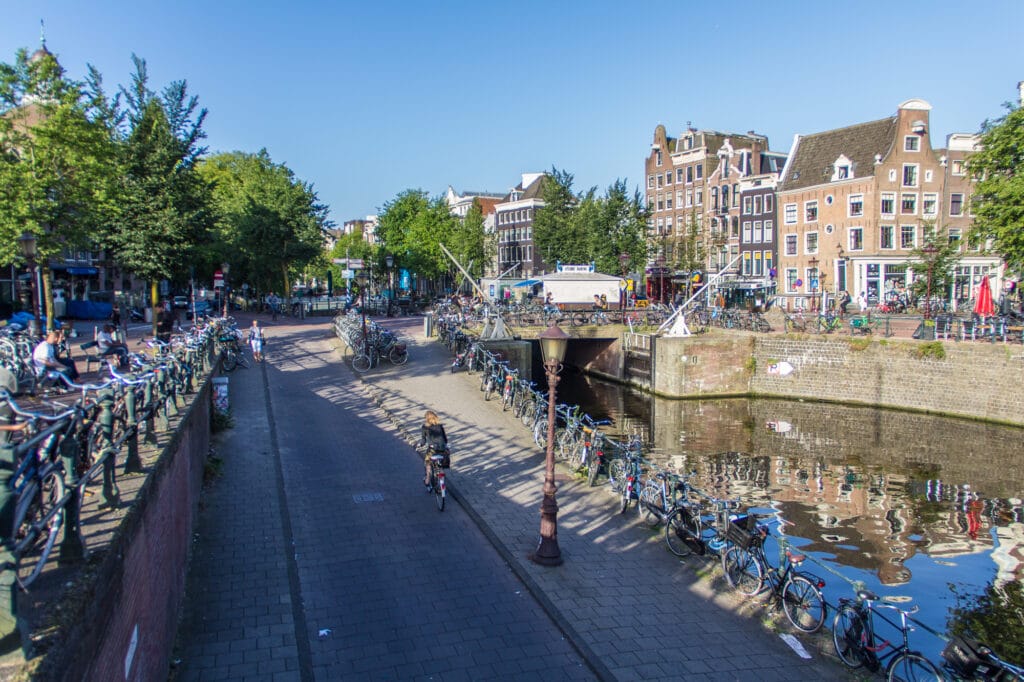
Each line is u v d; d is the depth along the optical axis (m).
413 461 15.41
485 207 89.62
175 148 23.88
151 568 6.51
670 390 33.97
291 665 7.56
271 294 49.88
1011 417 27.44
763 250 54.94
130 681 5.43
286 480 13.95
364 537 11.31
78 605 4.09
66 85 19.70
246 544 10.78
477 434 18.02
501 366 21.72
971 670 7.54
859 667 8.27
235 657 7.68
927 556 16.47
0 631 3.49
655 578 10.38
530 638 8.49
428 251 60.16
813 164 52.06
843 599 8.86
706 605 9.64
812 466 23.89
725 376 34.41
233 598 9.04
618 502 13.57
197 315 37.56
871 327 33.53
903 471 23.25
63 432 4.82
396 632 8.48
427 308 50.84
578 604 9.37
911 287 41.09
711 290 50.75
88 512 5.64
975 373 28.56
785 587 9.46
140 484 6.45
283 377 23.94
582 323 38.59
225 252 46.50
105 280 44.53
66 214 20.20
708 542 11.02
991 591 14.57
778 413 31.48
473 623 8.77
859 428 28.72
